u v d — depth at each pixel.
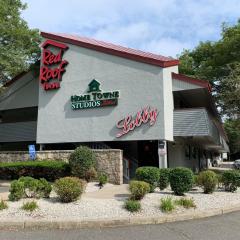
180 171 13.03
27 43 25.27
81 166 18.06
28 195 11.70
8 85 27.56
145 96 20.09
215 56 31.98
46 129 23.05
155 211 10.36
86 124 21.69
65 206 10.45
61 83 22.86
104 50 21.59
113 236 8.18
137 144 24.44
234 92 23.80
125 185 17.92
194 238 7.98
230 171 15.09
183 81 20.78
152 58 20.09
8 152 22.73
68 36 24.06
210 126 21.77
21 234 8.35
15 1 25.39
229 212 11.48
